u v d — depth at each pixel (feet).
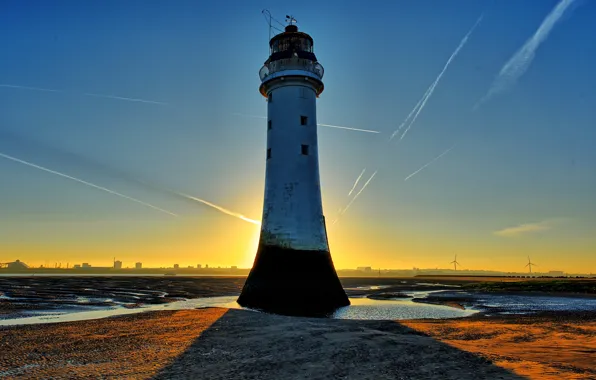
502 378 29.66
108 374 31.63
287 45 103.40
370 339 45.37
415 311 85.76
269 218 91.66
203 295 134.82
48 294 131.85
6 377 30.94
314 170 95.04
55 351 40.34
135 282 247.70
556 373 30.89
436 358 36.35
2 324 63.52
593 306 98.12
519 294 145.07
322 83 100.78
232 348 41.29
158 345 43.11
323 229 93.35
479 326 58.18
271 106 99.04
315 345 42.27
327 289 87.20
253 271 90.22
